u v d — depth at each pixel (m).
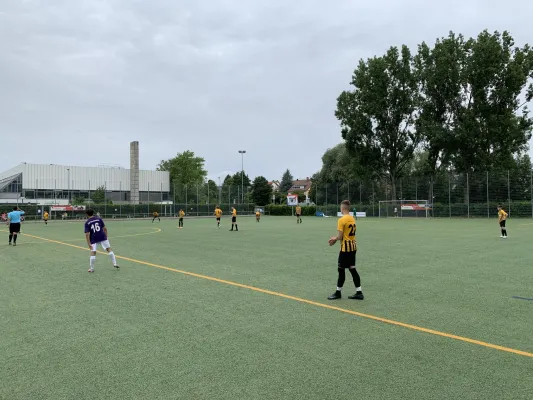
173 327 5.48
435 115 50.12
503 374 3.91
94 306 6.66
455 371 3.99
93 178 63.28
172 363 4.24
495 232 23.45
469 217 45.75
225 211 63.47
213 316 6.00
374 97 50.19
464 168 48.44
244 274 9.58
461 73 46.34
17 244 17.59
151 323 5.68
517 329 5.30
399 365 4.14
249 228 29.11
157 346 4.75
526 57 45.50
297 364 4.18
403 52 50.19
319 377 3.86
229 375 3.93
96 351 4.61
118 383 3.78
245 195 66.69
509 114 44.94
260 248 15.27
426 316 5.93
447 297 7.13
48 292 7.76
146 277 9.28
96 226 10.20
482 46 44.41
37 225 35.88
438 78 47.38
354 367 4.09
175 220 46.81
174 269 10.38
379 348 4.63
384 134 52.03
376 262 11.43
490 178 44.62
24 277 9.43
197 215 60.06
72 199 55.53
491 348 4.61
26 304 6.84
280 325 5.54
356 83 51.75
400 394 3.50
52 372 4.05
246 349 4.62
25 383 3.81
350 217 7.07
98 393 3.58
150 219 49.75
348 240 6.98
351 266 6.99
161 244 17.00
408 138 51.75
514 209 42.84
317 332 5.22
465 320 5.72
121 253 13.90
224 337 5.05
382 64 49.66
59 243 17.95
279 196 103.81
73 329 5.44
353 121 51.72
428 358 4.32
